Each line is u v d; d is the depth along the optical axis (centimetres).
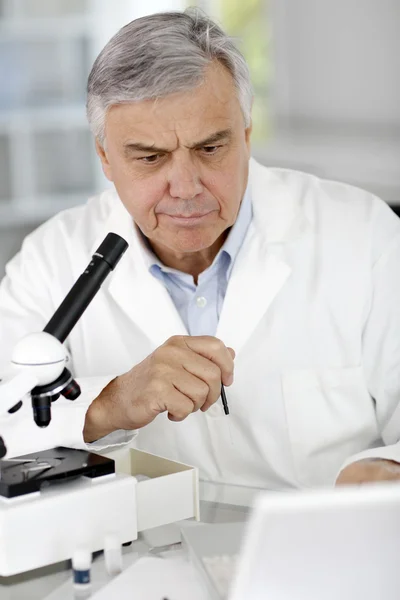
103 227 202
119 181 164
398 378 181
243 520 135
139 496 129
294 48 470
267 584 89
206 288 190
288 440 183
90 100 165
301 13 458
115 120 157
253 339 185
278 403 183
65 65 569
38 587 116
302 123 475
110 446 151
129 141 156
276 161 479
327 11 443
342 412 184
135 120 154
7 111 565
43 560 118
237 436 184
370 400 187
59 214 216
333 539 87
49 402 120
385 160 405
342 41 438
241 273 185
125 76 152
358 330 186
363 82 430
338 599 90
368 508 85
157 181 159
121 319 192
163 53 150
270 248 188
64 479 123
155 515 130
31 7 562
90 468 125
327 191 201
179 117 152
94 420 155
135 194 162
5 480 119
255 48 501
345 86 441
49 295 203
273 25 479
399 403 173
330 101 453
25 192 574
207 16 161
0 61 562
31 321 198
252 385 183
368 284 186
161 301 187
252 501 145
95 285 126
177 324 186
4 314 200
